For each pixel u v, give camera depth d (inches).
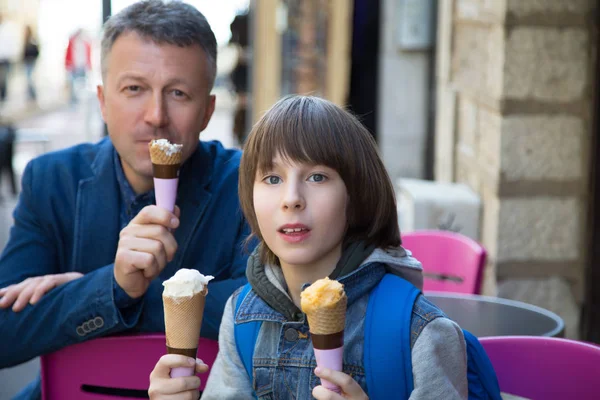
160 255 89.8
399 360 69.9
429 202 203.6
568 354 93.4
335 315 63.7
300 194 71.0
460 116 231.9
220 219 103.0
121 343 93.0
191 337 71.4
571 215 190.7
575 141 188.2
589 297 191.2
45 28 976.9
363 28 318.3
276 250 72.5
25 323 94.4
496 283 193.2
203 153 105.1
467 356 74.9
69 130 611.2
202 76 98.4
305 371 73.3
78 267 104.1
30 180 106.2
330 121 72.6
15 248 104.6
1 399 184.7
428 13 312.8
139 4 97.5
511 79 186.1
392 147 323.9
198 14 99.6
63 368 95.7
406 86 320.2
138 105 96.0
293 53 332.8
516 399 87.6
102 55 98.6
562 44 185.3
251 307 76.5
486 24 199.8
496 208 191.2
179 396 70.3
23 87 710.5
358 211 74.4
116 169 104.1
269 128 72.4
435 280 149.3
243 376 77.4
